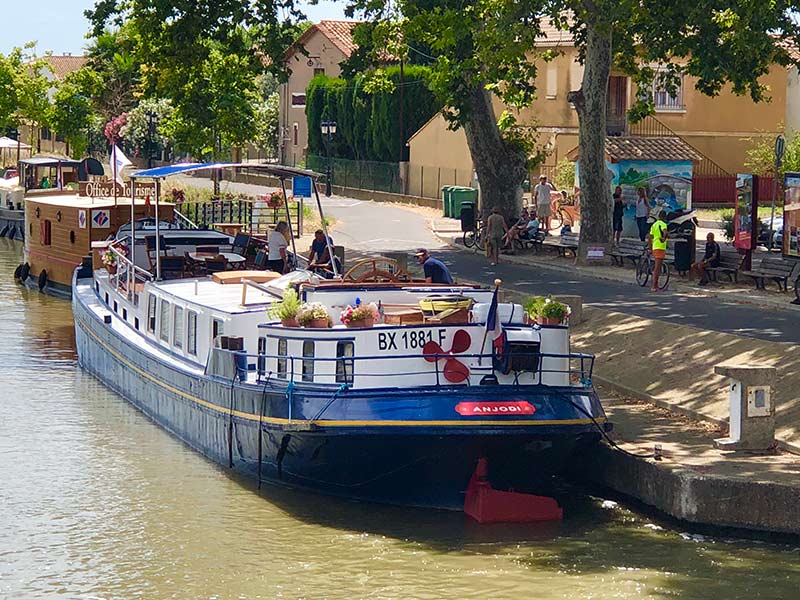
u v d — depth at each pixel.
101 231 42.97
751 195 35.09
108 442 24.12
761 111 68.81
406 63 84.25
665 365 25.00
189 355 24.69
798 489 18.06
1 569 17.52
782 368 22.92
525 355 19.59
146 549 18.30
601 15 38.31
